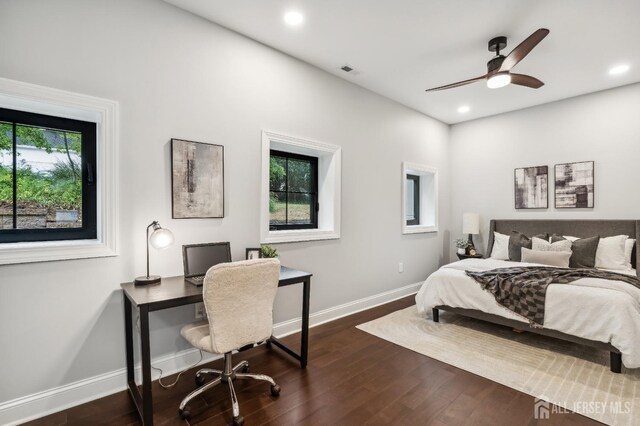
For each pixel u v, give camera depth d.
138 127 2.23
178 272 2.43
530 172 4.61
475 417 1.87
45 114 2.06
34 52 1.85
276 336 3.06
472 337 3.06
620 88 3.88
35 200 2.06
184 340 2.46
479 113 4.90
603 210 4.01
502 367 2.46
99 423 1.83
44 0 1.89
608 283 2.60
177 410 1.94
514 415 1.89
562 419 1.84
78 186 2.19
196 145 2.49
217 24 2.63
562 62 3.22
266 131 2.94
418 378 2.31
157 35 2.32
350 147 3.76
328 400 2.05
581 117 4.17
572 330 2.52
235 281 1.82
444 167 5.36
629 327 2.26
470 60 3.22
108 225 2.11
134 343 2.24
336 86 3.59
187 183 2.45
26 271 1.85
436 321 3.47
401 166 4.50
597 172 4.05
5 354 1.79
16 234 1.99
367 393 2.13
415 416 1.89
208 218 2.58
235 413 1.81
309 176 3.68
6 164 1.97
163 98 2.35
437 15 2.48
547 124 4.45
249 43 2.84
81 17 2.01
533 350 2.76
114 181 2.13
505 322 2.93
